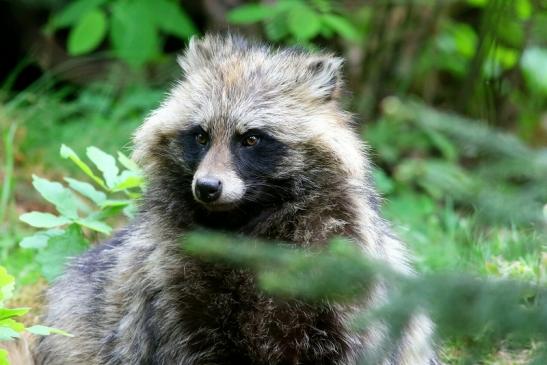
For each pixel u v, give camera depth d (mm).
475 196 4699
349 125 9602
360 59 20328
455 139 5363
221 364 8805
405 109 5078
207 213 9133
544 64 20344
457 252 12555
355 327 4602
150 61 20500
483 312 4223
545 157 4551
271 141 9055
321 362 8562
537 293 4320
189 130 9188
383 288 8203
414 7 19859
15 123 16688
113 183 11031
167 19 18438
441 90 20641
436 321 4531
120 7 18312
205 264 8641
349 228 8867
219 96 9195
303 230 8914
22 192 15602
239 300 8641
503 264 10375
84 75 20953
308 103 9312
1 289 8336
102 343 9477
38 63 21203
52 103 18516
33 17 21234
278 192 9078
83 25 18141
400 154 18406
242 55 9672
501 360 8531
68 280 10258
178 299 8742
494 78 18844
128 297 9195
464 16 20594
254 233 9078
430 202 16047
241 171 8969
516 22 19109
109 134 17469
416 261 11977
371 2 20922
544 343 4246
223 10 20797
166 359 8781
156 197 9289
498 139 4613
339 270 4586
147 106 18812
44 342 10188
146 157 9414
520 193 4562
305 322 8484
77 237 10836
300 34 17438
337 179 8992
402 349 8828
